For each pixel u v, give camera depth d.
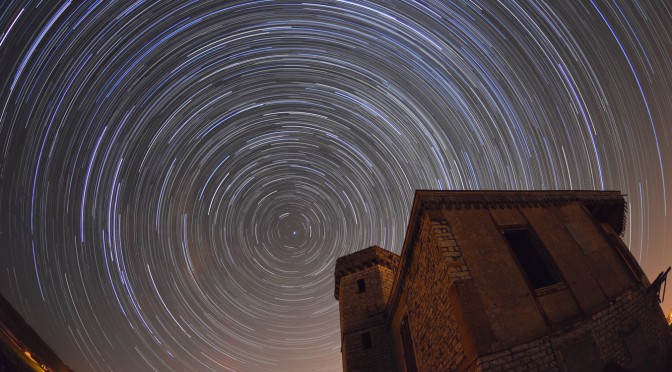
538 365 7.24
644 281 10.33
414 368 11.38
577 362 7.60
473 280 8.07
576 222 10.79
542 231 9.98
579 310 8.45
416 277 10.66
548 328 7.80
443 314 8.56
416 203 9.55
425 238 9.40
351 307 17.66
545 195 11.05
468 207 9.62
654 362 8.68
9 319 9.51
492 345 7.15
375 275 18.67
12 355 9.38
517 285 8.27
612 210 12.39
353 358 15.46
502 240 9.15
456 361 7.89
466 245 8.72
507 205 10.19
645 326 9.28
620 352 8.30
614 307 9.04
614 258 10.34
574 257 9.72
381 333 15.82
